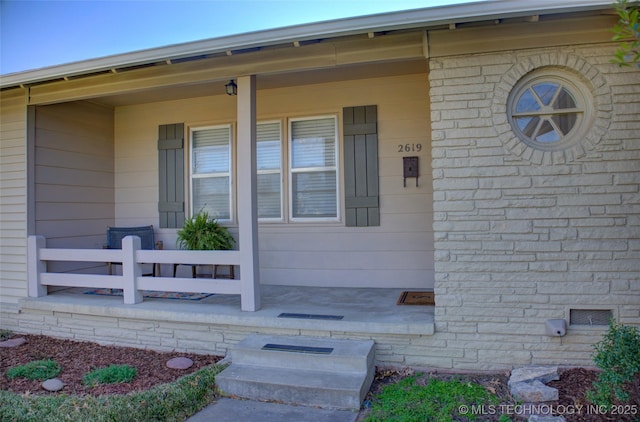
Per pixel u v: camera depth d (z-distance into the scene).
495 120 3.50
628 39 3.14
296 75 5.05
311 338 3.79
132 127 6.29
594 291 3.36
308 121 5.51
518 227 3.47
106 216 6.19
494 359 3.52
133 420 2.81
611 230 3.34
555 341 3.43
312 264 5.45
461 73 3.56
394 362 3.70
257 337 3.87
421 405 3.02
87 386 3.52
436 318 3.61
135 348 4.52
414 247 5.15
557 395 2.98
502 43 3.47
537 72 3.48
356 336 3.76
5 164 5.20
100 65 4.22
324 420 2.90
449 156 3.58
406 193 5.17
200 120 5.96
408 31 3.63
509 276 3.49
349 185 5.31
